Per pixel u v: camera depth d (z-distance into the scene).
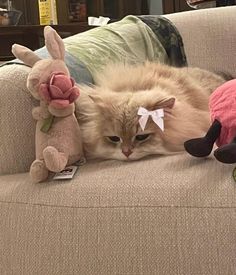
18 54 1.01
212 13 1.79
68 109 0.96
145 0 2.68
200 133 1.04
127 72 1.19
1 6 2.32
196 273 0.79
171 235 0.80
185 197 0.81
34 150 1.00
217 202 0.79
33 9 2.36
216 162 0.89
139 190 0.84
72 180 0.90
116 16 2.60
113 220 0.83
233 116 0.87
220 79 1.47
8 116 0.97
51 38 0.99
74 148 0.96
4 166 0.99
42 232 0.86
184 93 1.18
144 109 0.98
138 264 0.82
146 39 1.60
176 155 0.98
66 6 2.34
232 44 1.74
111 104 1.02
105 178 0.89
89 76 1.20
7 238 0.89
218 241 0.78
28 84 0.94
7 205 0.89
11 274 0.89
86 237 0.84
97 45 1.35
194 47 1.76
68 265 0.85
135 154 0.98
